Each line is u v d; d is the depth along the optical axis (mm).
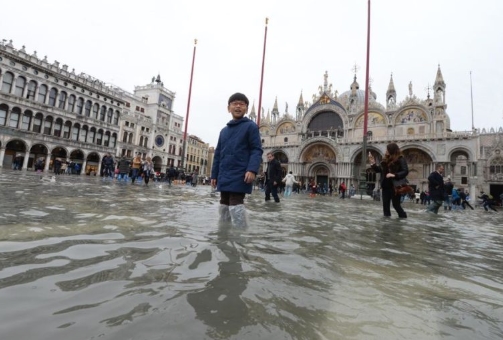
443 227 6574
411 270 2771
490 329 1684
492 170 46625
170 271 2229
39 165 35562
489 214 15875
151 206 6262
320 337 1459
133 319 1496
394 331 1580
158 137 66312
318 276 2383
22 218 3818
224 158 4652
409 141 43625
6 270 2037
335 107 54281
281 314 1673
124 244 2898
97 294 1760
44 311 1521
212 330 1445
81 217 4203
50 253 2467
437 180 10961
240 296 1863
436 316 1812
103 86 51281
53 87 43125
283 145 57812
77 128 47000
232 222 4469
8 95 37375
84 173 47344
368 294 2088
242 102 4898
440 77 44719
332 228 5078
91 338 1311
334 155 52031
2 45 36906
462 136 40031
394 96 52062
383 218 7566
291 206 9695
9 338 1266
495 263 3322
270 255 2873
